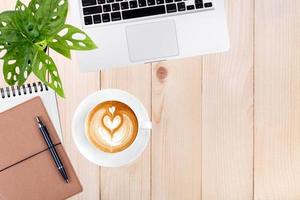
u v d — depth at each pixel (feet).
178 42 2.77
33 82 2.70
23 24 2.13
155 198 2.82
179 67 2.83
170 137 2.83
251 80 2.87
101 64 2.72
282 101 2.89
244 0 2.86
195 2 2.76
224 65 2.86
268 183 2.88
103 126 2.67
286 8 2.89
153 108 2.82
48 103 2.69
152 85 2.81
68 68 2.75
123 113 2.69
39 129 2.61
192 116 2.84
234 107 2.86
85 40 2.20
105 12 2.71
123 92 2.69
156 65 2.81
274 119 2.89
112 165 2.67
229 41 2.85
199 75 2.84
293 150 2.89
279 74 2.89
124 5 2.72
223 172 2.86
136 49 2.74
